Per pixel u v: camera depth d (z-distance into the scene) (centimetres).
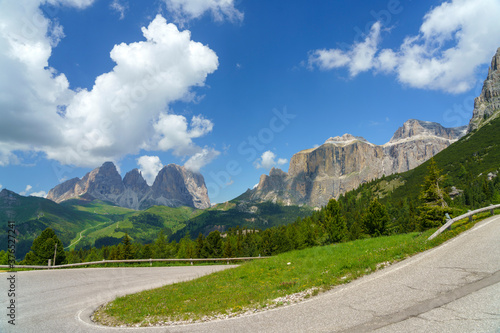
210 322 868
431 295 835
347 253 1769
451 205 5656
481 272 973
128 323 962
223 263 4044
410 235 2112
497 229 1586
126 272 2503
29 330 884
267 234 11019
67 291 1570
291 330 718
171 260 3525
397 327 660
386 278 1073
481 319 645
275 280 1470
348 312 794
